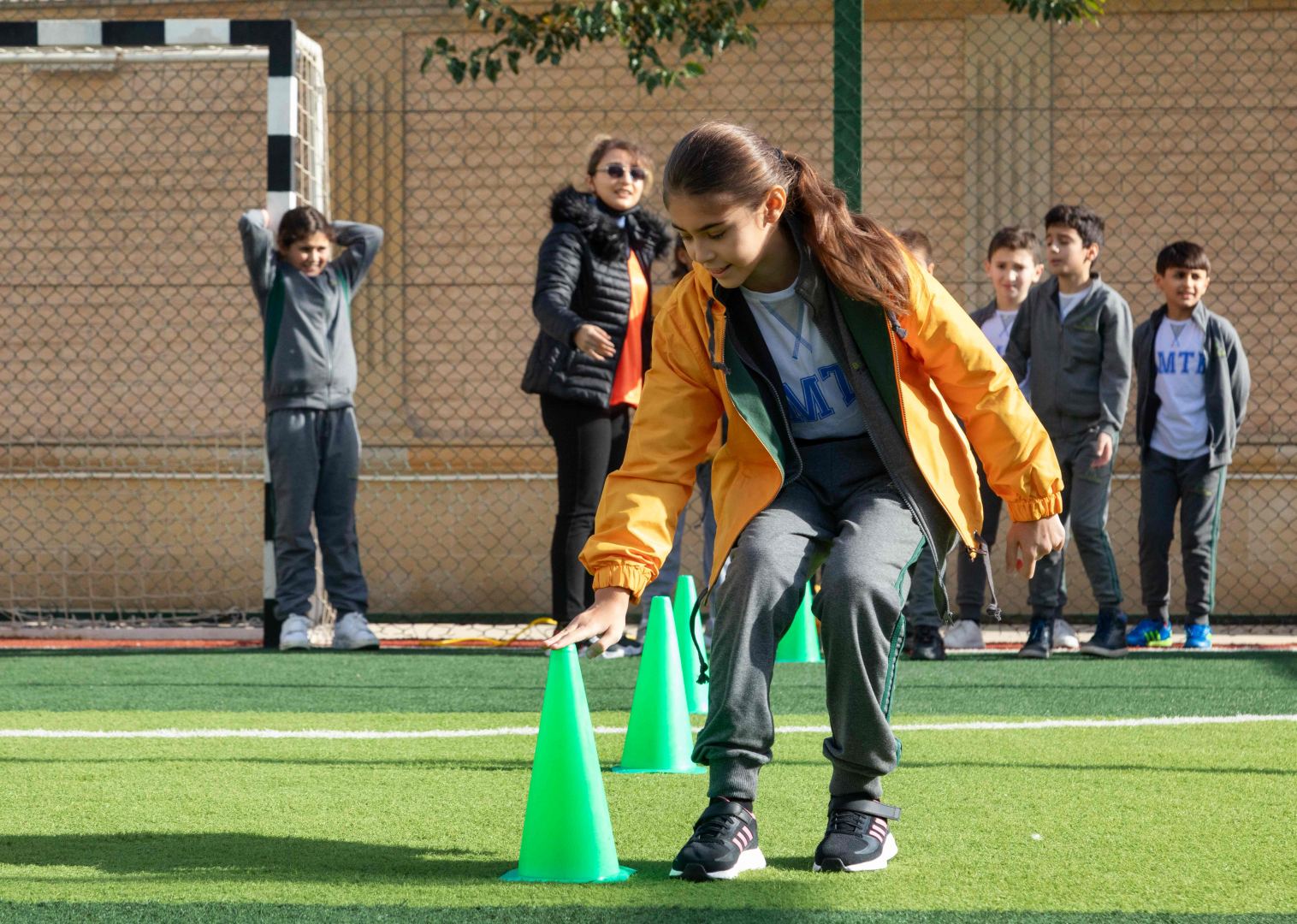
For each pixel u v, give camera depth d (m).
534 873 3.44
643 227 8.39
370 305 11.59
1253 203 11.01
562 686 3.51
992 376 3.41
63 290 11.82
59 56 10.12
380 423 11.55
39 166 11.84
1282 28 10.97
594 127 11.53
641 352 8.31
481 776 4.86
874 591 3.24
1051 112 11.15
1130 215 11.12
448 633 10.62
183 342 11.75
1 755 5.27
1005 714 6.22
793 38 11.37
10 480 11.70
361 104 11.60
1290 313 10.98
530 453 11.45
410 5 11.54
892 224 11.12
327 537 9.26
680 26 9.84
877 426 3.41
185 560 11.62
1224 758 5.09
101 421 11.79
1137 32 11.07
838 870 3.47
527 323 11.53
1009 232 9.12
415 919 3.07
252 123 11.70
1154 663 8.16
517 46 10.41
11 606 11.51
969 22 11.18
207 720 6.14
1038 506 3.46
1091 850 3.71
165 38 9.62
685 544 11.23
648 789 4.58
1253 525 10.96
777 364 3.45
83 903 3.21
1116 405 8.41
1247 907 3.15
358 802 4.42
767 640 3.38
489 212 11.55
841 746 3.43
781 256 3.36
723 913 3.10
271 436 9.16
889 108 11.29
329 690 7.14
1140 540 9.34
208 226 11.75
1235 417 9.14
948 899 3.21
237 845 3.82
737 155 3.15
